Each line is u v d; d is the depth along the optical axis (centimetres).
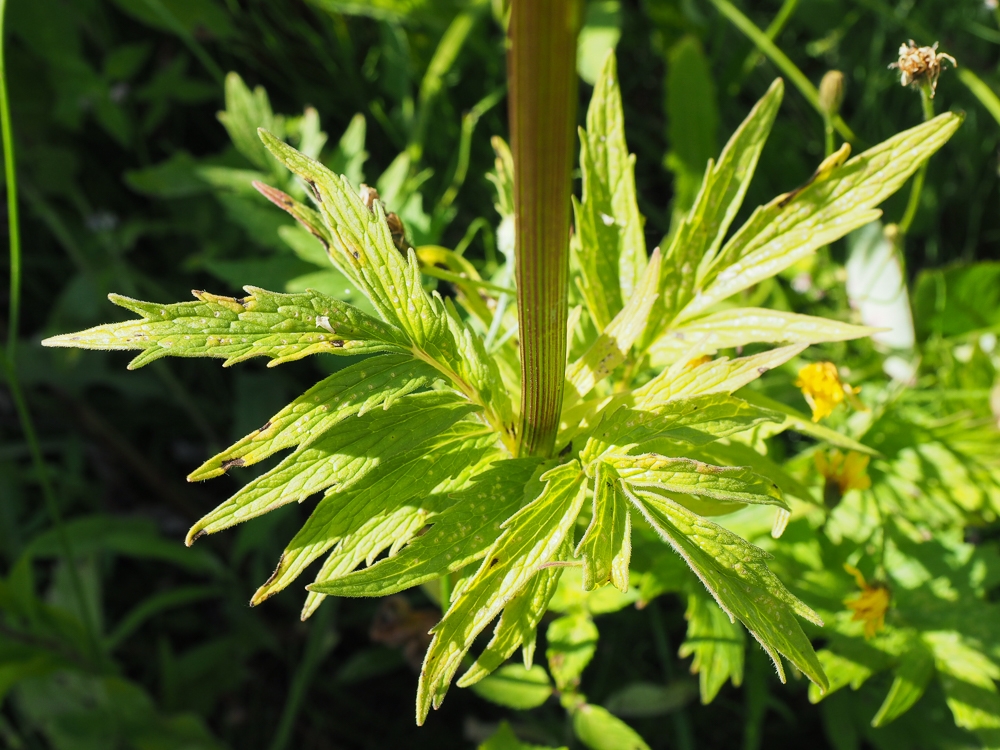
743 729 46
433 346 23
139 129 61
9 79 57
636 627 45
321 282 34
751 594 21
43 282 62
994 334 44
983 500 36
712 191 26
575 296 30
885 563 35
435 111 55
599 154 27
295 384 58
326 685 52
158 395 60
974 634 33
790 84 58
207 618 57
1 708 53
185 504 59
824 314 46
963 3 55
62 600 51
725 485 22
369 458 22
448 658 22
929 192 53
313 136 42
